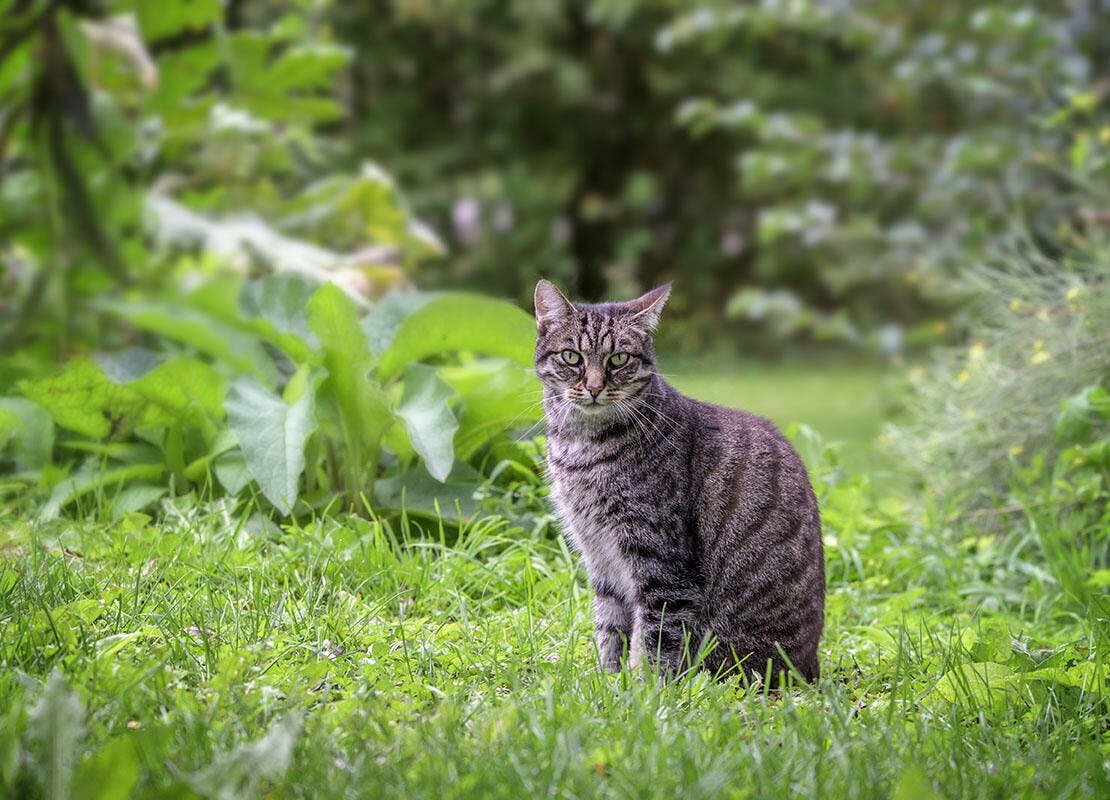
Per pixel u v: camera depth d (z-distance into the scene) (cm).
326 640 442
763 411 1183
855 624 556
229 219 856
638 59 1802
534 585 527
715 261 1802
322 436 585
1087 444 634
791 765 348
